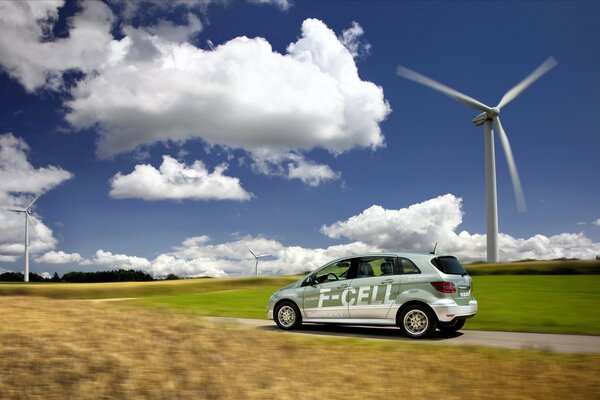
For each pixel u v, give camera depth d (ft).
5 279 310.65
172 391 19.75
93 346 22.41
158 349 23.39
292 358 26.02
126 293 109.19
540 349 30.37
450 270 39.19
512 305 59.36
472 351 29.32
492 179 160.45
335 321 41.32
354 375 23.75
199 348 24.58
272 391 20.86
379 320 39.63
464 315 38.27
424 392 21.57
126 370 20.70
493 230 160.66
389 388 22.03
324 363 25.62
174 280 132.36
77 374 19.94
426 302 37.86
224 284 121.60
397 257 40.40
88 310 29.37
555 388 22.11
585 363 26.37
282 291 43.96
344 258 42.60
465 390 21.85
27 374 19.49
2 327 23.57
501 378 23.54
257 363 24.17
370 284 40.34
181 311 33.81
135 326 26.48
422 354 28.43
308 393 20.99
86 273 316.40
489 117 156.15
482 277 107.24
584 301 62.23
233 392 20.38
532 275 111.75
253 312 56.95
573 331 41.06
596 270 115.65
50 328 24.07
